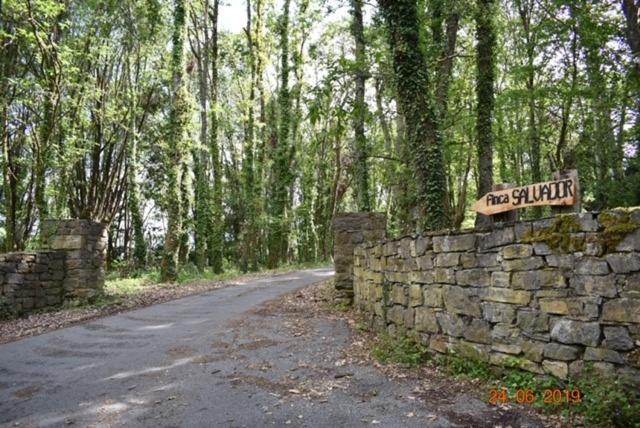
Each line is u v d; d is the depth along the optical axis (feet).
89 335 27.40
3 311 34.12
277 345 23.57
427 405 14.57
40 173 47.73
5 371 20.95
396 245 22.67
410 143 26.53
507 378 15.31
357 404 15.08
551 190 14.74
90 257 41.06
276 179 88.43
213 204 86.22
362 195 53.31
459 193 73.05
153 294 45.55
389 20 26.89
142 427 14.28
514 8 55.26
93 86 56.49
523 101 53.16
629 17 35.01
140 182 86.28
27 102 47.11
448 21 38.75
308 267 85.66
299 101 87.81
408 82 26.35
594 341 12.94
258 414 14.71
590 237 13.21
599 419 11.98
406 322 21.47
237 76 96.17
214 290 48.85
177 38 60.34
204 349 23.21
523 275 15.01
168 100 77.92
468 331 17.17
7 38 49.80
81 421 14.97
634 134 43.14
